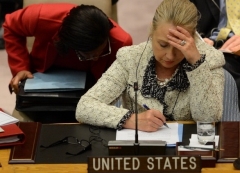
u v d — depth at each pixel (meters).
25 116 9.98
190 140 7.15
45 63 10.19
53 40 9.48
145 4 19.17
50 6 9.92
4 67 16.16
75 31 8.89
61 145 7.27
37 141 7.38
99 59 9.84
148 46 8.09
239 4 11.27
